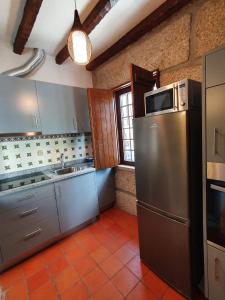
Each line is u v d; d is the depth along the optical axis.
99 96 2.59
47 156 2.62
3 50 2.26
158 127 1.39
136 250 1.96
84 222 2.49
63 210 2.23
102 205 2.82
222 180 1.10
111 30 2.14
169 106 1.35
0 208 1.73
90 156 3.15
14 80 2.02
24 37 2.02
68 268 1.78
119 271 1.70
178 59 1.82
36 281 1.65
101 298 1.44
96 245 2.10
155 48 2.01
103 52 2.65
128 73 2.41
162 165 1.40
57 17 1.85
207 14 1.55
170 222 1.41
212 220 1.20
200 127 1.31
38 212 2.00
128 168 2.69
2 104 1.94
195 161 1.29
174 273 1.45
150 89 1.90
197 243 1.38
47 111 2.30
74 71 2.95
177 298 1.40
